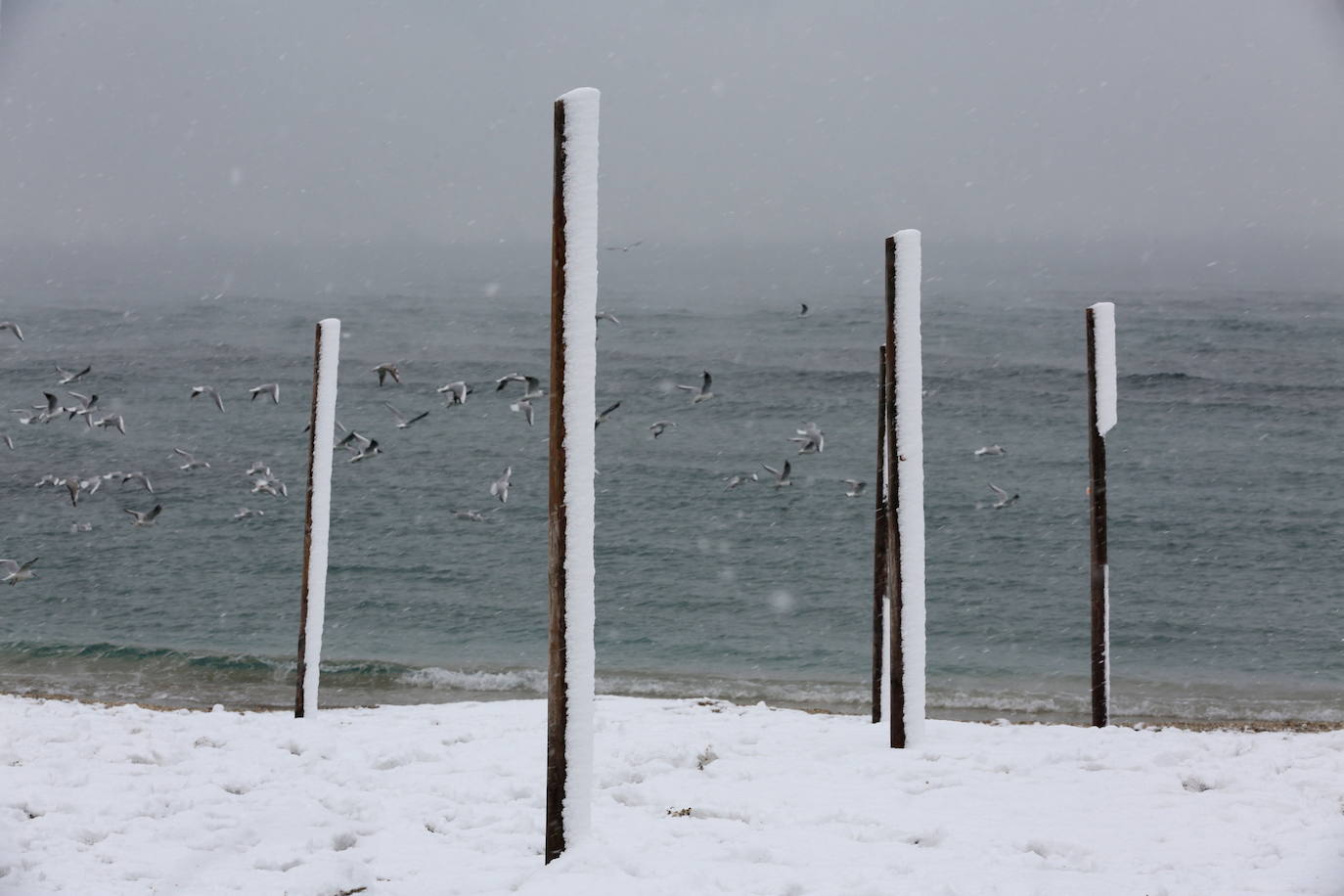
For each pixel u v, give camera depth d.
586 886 8.98
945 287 130.00
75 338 93.25
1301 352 82.38
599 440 61.09
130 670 27.36
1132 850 9.90
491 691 26.05
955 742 15.01
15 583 35.69
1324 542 42.50
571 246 9.63
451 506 48.69
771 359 85.12
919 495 14.59
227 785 12.72
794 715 18.59
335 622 33.53
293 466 55.81
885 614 17.59
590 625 9.77
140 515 37.97
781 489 51.12
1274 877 9.00
